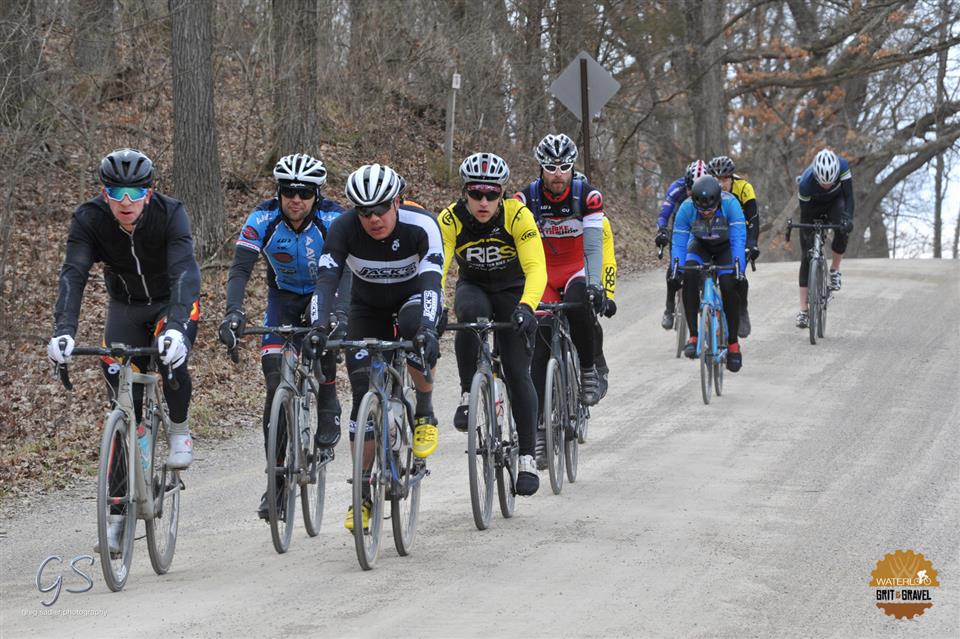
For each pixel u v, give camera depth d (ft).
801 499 44.52
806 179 86.48
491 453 42.39
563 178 49.42
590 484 49.24
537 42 150.30
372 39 133.59
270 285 43.60
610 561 36.58
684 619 30.40
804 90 244.01
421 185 128.77
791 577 34.35
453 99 132.46
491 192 41.37
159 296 38.09
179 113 92.84
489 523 42.91
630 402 67.36
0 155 82.28
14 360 71.77
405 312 39.58
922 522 40.47
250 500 49.26
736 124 261.03
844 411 62.18
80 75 101.24
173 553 39.73
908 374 71.92
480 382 41.68
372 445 36.68
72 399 68.59
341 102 135.44
